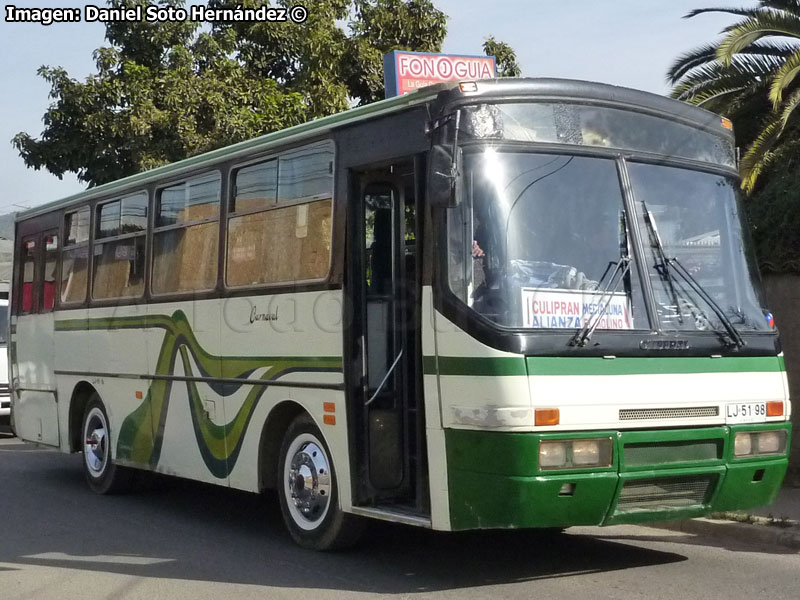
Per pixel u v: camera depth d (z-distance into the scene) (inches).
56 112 723.4
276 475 330.0
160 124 709.9
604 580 273.6
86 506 411.5
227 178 354.6
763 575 277.7
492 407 245.0
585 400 249.9
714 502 270.5
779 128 514.3
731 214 297.4
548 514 246.1
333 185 301.4
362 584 273.3
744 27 535.2
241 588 272.1
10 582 283.1
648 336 261.7
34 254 503.2
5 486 470.0
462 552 311.1
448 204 250.4
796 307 399.9
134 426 407.8
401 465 292.7
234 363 341.4
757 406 277.6
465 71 612.1
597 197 269.9
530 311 251.1
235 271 345.7
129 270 415.2
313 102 750.5
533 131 266.1
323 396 299.3
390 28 791.1
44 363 485.1
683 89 577.6
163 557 312.5
